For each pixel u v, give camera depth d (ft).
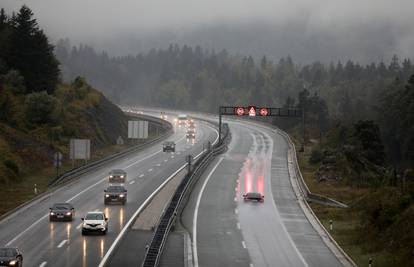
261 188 455.22
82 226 277.85
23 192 388.98
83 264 219.20
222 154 653.30
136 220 310.86
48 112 574.15
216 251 263.90
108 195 355.77
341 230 321.11
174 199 348.79
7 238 263.90
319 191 452.76
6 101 552.41
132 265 220.43
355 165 543.80
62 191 401.90
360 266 245.86
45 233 274.98
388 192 350.84
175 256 249.34
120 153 595.47
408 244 261.44
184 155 635.25
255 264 243.60
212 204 384.88
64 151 549.13
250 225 326.44
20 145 494.59
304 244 286.25
